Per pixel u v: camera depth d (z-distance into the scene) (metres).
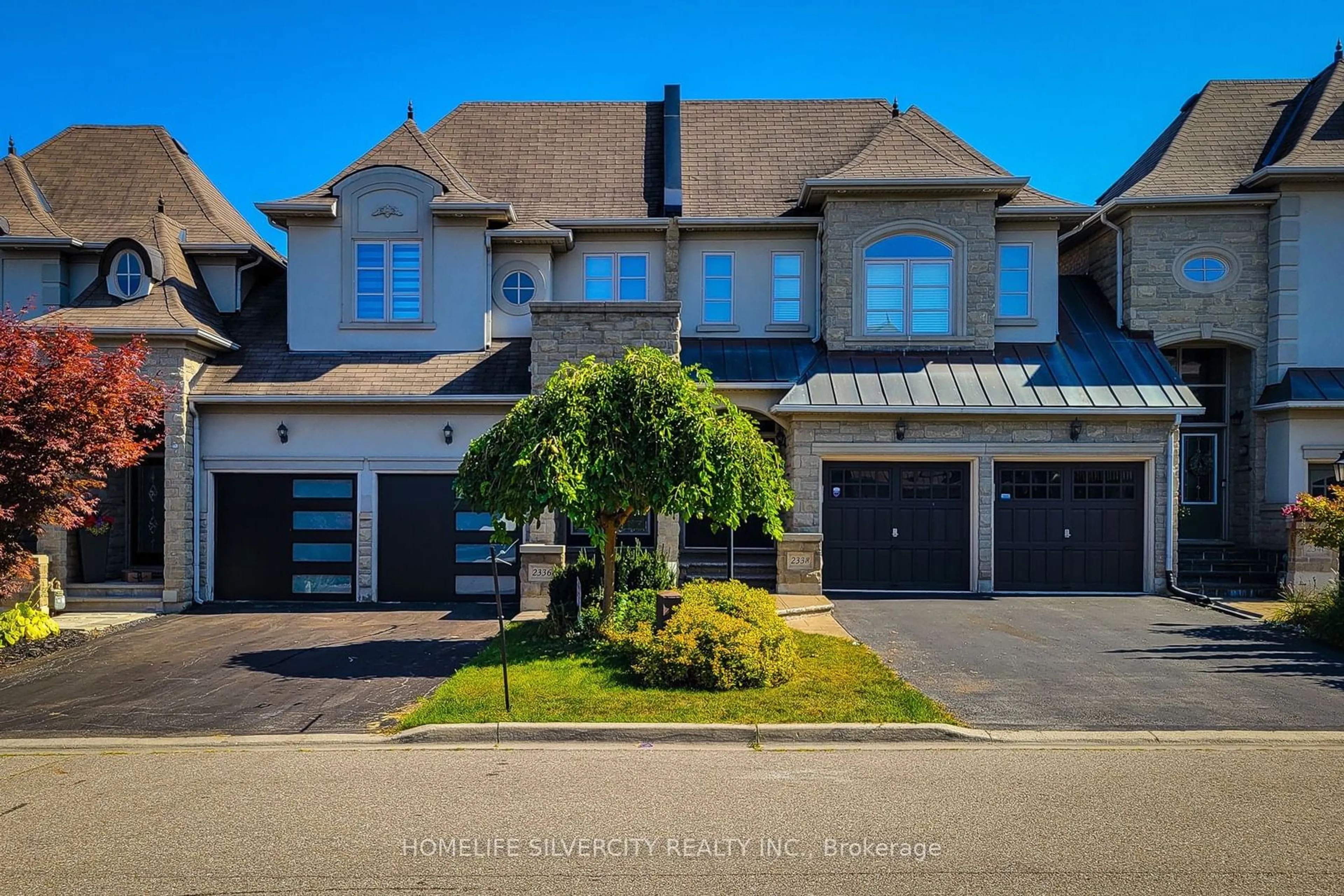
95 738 7.60
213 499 14.93
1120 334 16.86
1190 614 13.19
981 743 7.33
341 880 4.81
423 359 15.69
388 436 14.95
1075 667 9.77
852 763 6.80
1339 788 6.21
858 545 15.35
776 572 15.02
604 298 17.33
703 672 8.47
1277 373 16.41
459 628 12.50
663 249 17.30
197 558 14.66
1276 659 10.16
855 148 18.94
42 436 10.70
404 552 14.98
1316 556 14.70
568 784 6.31
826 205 16.31
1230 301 16.73
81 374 11.04
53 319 14.33
